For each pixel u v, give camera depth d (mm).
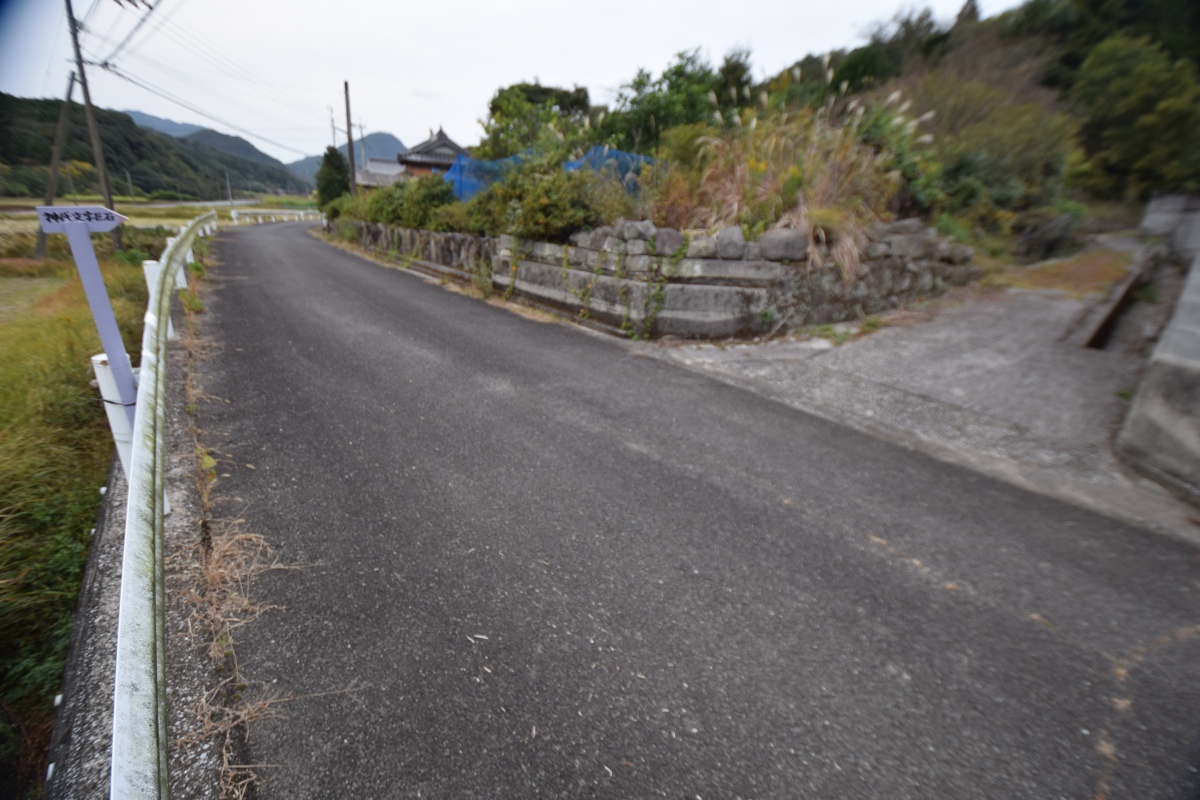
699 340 6195
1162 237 16516
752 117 7656
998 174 11523
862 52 14023
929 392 4785
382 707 1694
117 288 6586
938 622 2170
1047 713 1778
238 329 5777
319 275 10273
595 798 1462
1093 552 2668
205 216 16891
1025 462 3625
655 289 6133
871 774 1558
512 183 8023
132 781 1089
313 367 4738
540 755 1571
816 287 6520
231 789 1444
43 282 9109
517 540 2562
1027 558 2604
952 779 1551
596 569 2393
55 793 1448
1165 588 2422
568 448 3535
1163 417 3342
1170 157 19250
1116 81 20125
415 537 2533
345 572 2273
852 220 6746
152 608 1517
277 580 2207
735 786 1509
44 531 2564
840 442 3846
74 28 12469
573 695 1774
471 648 1936
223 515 2594
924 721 1735
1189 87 19016
